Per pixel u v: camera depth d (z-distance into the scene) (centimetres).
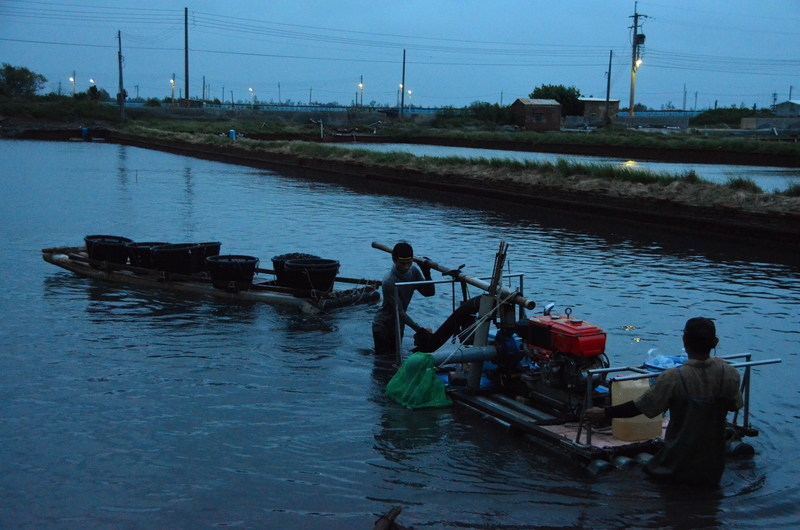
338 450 531
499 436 563
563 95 8656
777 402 637
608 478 493
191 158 4253
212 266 1000
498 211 2061
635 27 7662
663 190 1925
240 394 640
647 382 535
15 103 7031
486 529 426
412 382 629
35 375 675
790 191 1784
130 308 934
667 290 1066
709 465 474
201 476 486
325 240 1490
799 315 927
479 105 8612
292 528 423
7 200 2080
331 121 8056
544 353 573
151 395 632
